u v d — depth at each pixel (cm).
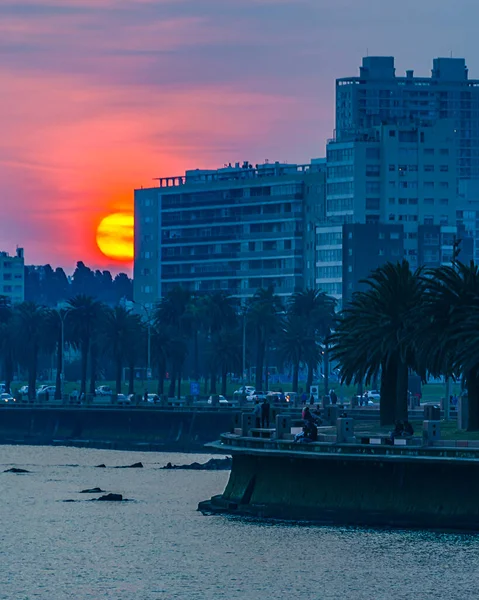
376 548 11812
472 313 14800
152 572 11450
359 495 12519
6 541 13062
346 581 10906
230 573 11269
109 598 10594
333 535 12381
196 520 13762
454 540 11962
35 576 11412
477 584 10762
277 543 12194
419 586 10725
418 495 12238
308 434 13038
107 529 13662
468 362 14538
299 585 10819
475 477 12025
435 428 12350
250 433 14138
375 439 13062
